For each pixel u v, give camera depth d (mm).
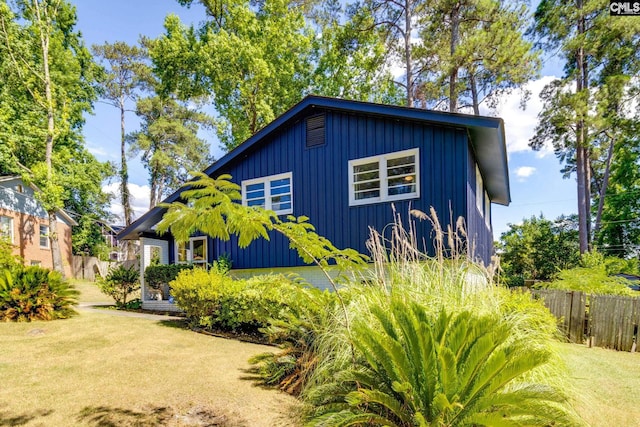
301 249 3385
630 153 19641
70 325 6891
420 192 7223
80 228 24328
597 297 6074
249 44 15188
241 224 2789
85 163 20906
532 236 18578
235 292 6402
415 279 3824
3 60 15992
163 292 10484
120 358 4664
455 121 6797
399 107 7367
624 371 4316
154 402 3271
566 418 2107
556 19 15258
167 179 28797
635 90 14523
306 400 3172
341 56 17250
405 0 15758
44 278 7617
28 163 17594
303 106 8688
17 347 5203
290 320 4375
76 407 3154
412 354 2391
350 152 8195
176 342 5633
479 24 14656
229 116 17609
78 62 19828
